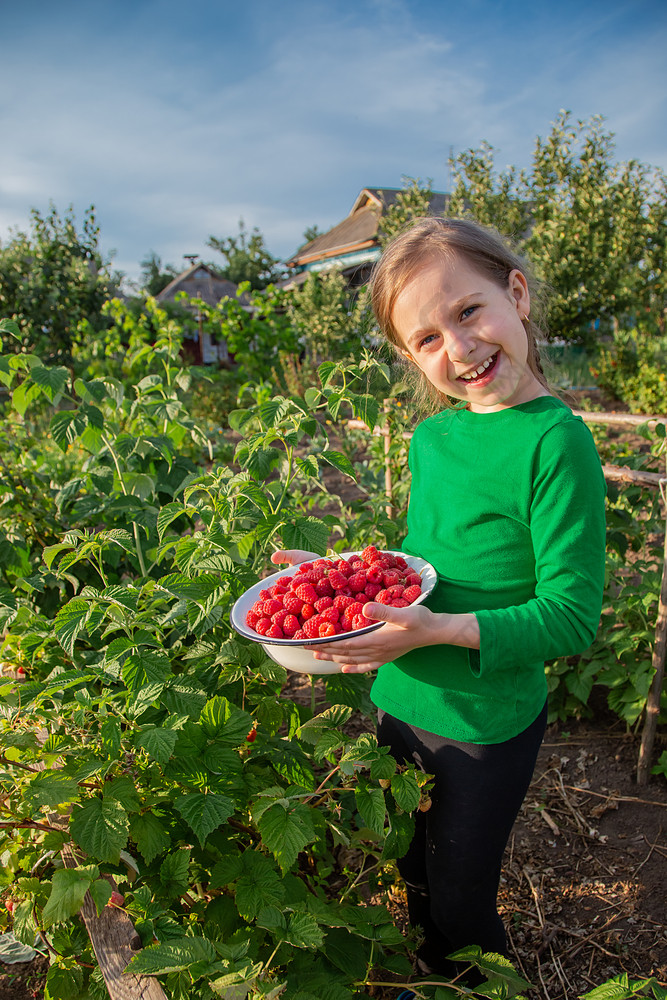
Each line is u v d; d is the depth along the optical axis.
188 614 1.83
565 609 1.22
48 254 15.84
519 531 1.33
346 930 1.58
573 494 1.24
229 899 1.54
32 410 8.75
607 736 2.85
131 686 1.53
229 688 1.84
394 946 1.74
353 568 1.43
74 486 2.71
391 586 1.34
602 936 1.96
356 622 1.24
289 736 1.90
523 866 2.22
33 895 1.49
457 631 1.21
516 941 1.96
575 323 13.19
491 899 1.50
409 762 1.52
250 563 2.20
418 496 1.52
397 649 1.23
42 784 1.41
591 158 12.80
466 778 1.37
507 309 1.29
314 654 1.28
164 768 1.46
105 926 1.33
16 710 1.74
